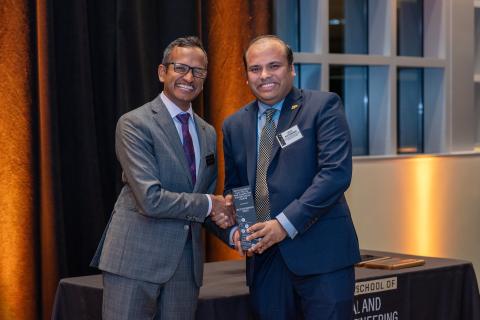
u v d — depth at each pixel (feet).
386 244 17.43
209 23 15.19
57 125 12.94
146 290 8.90
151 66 14.03
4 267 12.73
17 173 12.77
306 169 9.06
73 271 13.46
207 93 15.19
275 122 9.38
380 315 11.16
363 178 17.02
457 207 18.61
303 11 17.51
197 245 9.20
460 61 18.92
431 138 19.12
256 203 9.29
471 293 12.13
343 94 18.22
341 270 9.17
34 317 12.92
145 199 8.63
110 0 13.84
